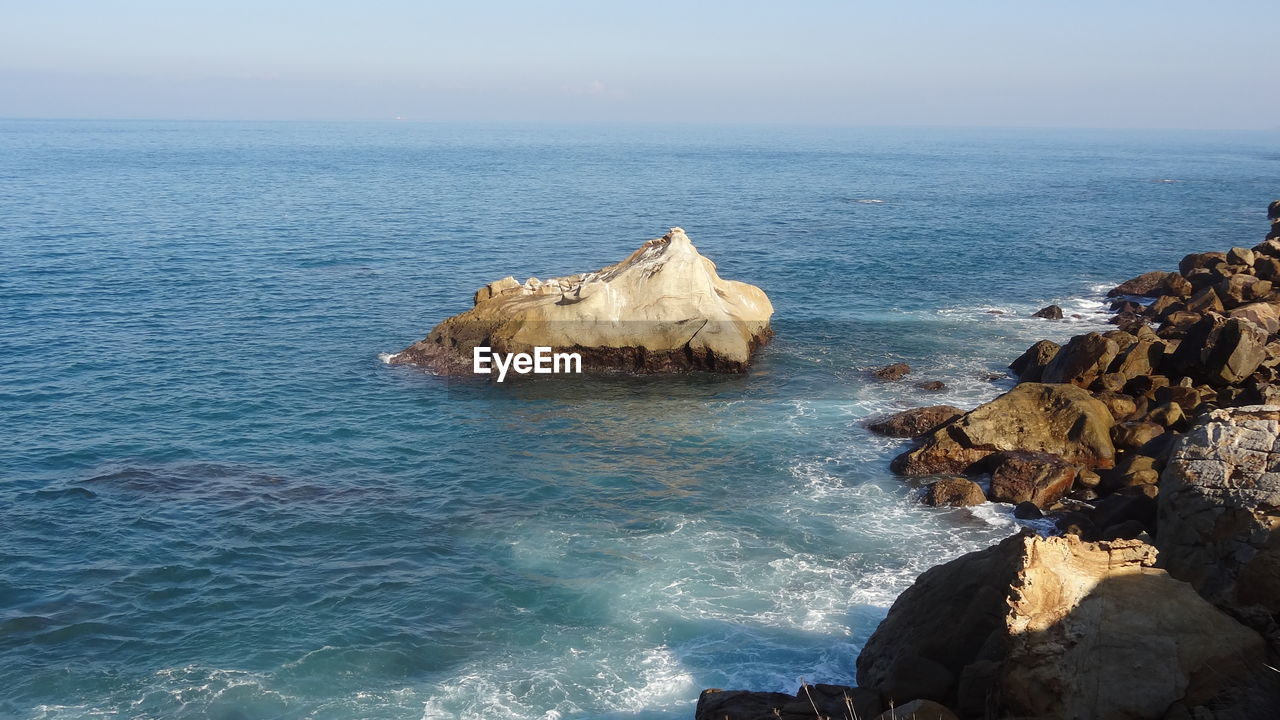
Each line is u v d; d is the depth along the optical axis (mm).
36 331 51844
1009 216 113062
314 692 22297
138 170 164375
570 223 102125
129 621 25094
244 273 69562
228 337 52094
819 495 33031
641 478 34562
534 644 24281
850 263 77812
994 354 50312
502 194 132875
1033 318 58281
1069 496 31891
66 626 24734
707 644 24188
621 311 47031
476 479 34438
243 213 104125
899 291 66750
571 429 39500
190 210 105500
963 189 153125
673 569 27922
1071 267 77375
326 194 127375
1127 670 16094
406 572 27828
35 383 43344
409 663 23469
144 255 75250
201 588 26797
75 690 22219
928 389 44156
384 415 40875
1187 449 20672
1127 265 78562
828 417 40844
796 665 23250
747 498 32844
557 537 30000
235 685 22500
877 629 22656
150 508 31484
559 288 49344
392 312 59156
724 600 26234
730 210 117500
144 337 51500
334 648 24016
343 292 64375
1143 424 34281
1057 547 17266
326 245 83188
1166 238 95125
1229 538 18594
